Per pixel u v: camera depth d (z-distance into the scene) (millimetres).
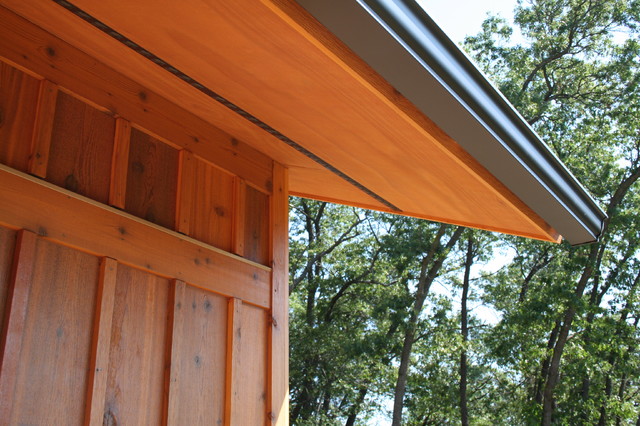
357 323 20891
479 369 20312
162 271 2500
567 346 17453
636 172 18016
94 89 2385
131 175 2480
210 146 2930
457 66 1914
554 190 2559
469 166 2424
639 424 19719
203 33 2113
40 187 2092
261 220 3215
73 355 2090
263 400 2926
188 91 2637
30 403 1914
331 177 3547
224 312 2822
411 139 2537
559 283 17781
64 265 2127
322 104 2494
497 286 21250
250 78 2418
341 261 21891
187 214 2715
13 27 2129
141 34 2209
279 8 1659
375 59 1755
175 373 2461
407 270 20766
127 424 2225
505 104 2111
